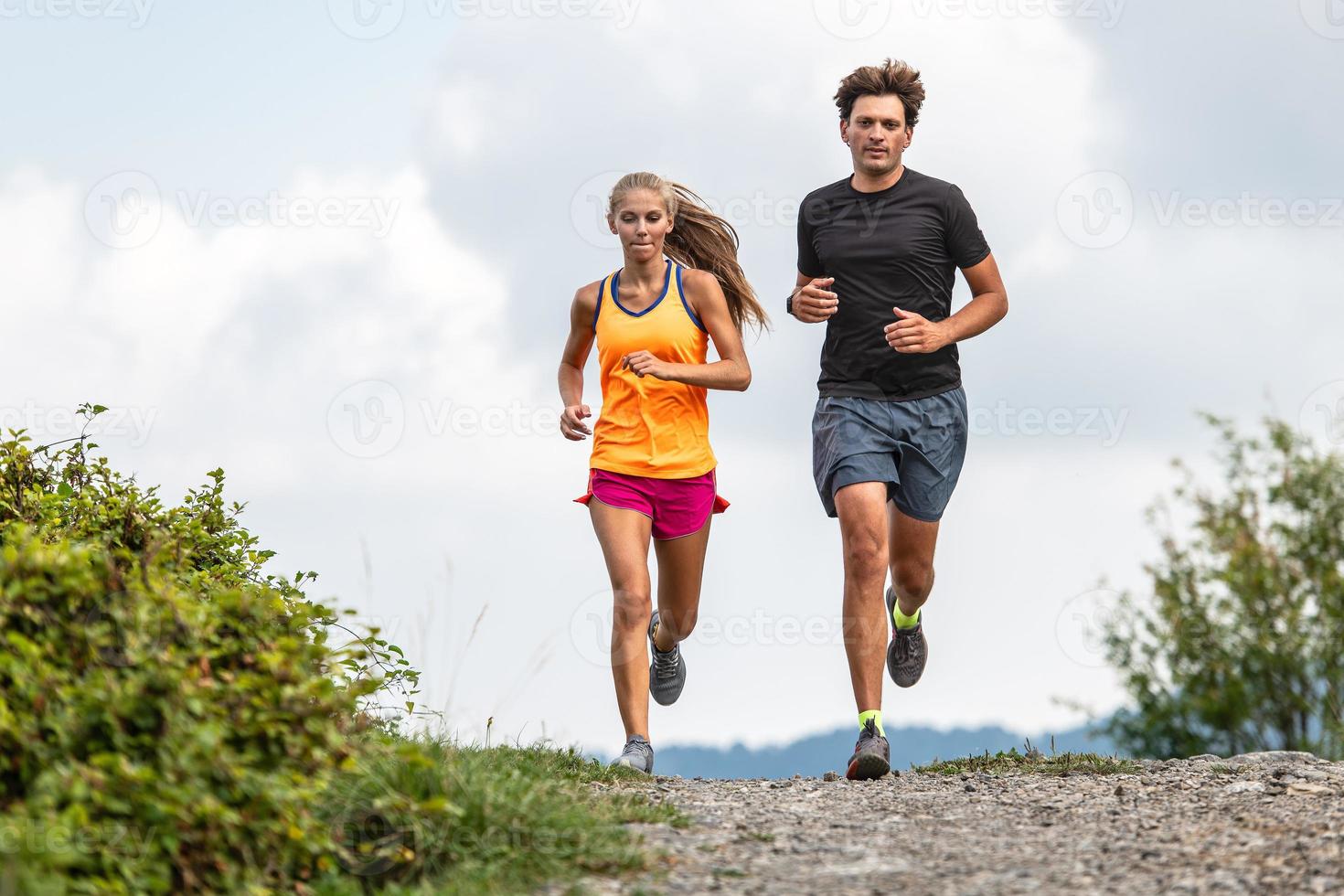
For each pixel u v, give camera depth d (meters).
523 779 9.19
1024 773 12.32
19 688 7.03
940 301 13.19
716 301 12.75
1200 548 32.94
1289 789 10.31
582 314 13.10
